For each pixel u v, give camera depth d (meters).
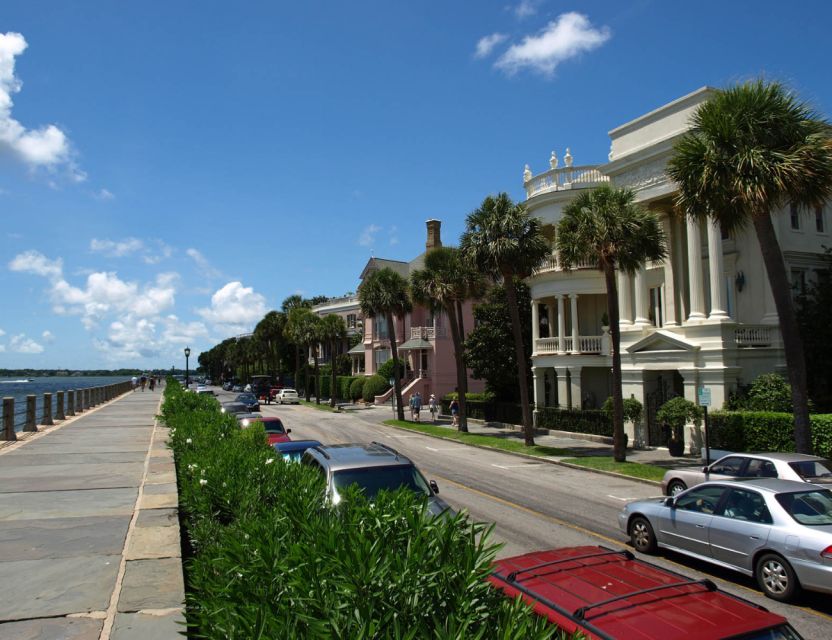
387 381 57.41
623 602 4.02
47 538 7.51
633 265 20.77
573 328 30.77
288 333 75.94
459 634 2.82
